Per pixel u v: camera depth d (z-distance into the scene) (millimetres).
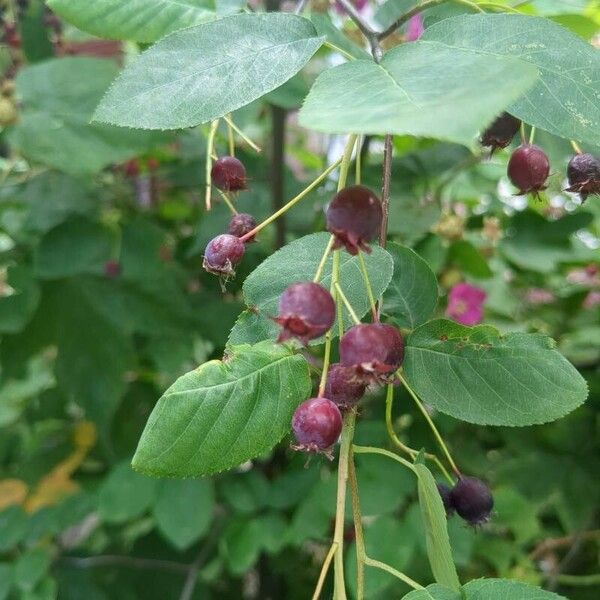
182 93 104
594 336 287
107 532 309
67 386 279
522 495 275
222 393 113
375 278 120
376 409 251
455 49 88
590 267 320
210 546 282
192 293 285
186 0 147
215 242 127
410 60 88
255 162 283
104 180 303
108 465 312
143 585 293
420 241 238
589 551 309
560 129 103
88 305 275
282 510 245
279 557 296
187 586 275
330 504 221
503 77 74
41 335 277
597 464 279
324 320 99
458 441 286
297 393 116
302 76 235
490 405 122
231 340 122
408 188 253
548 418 120
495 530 278
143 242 273
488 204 308
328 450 108
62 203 278
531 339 123
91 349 276
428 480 113
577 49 106
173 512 230
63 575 279
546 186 130
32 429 332
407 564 212
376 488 211
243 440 113
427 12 169
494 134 130
